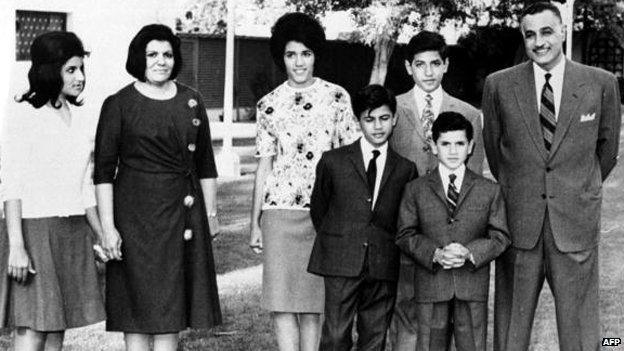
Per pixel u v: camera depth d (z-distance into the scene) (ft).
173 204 16.06
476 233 16.38
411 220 16.55
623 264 26.71
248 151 58.95
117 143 16.02
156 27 16.10
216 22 75.05
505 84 16.69
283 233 17.37
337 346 16.76
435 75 17.46
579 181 16.29
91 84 36.68
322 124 17.33
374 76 71.36
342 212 16.69
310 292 17.46
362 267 16.49
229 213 36.17
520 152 16.43
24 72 21.40
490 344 19.86
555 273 16.48
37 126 15.43
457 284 16.24
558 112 16.24
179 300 16.07
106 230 15.97
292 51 17.20
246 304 22.97
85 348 19.63
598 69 16.44
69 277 15.84
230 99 47.55
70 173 15.81
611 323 20.85
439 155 16.46
